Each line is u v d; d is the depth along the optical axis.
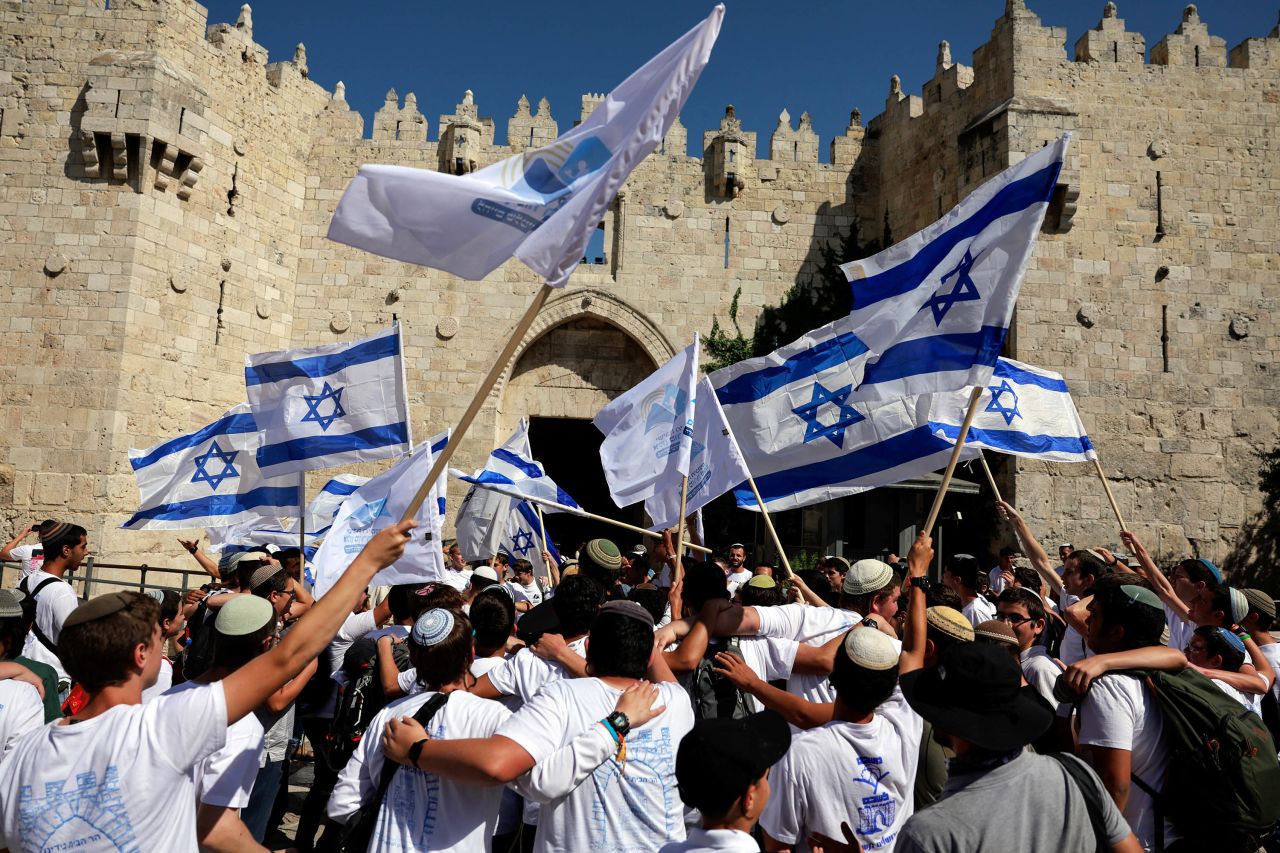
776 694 4.71
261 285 25.05
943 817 3.32
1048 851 3.29
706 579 5.41
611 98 4.72
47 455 20.69
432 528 7.17
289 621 7.51
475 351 26.53
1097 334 21.89
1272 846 5.11
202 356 23.11
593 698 4.03
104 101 21.34
